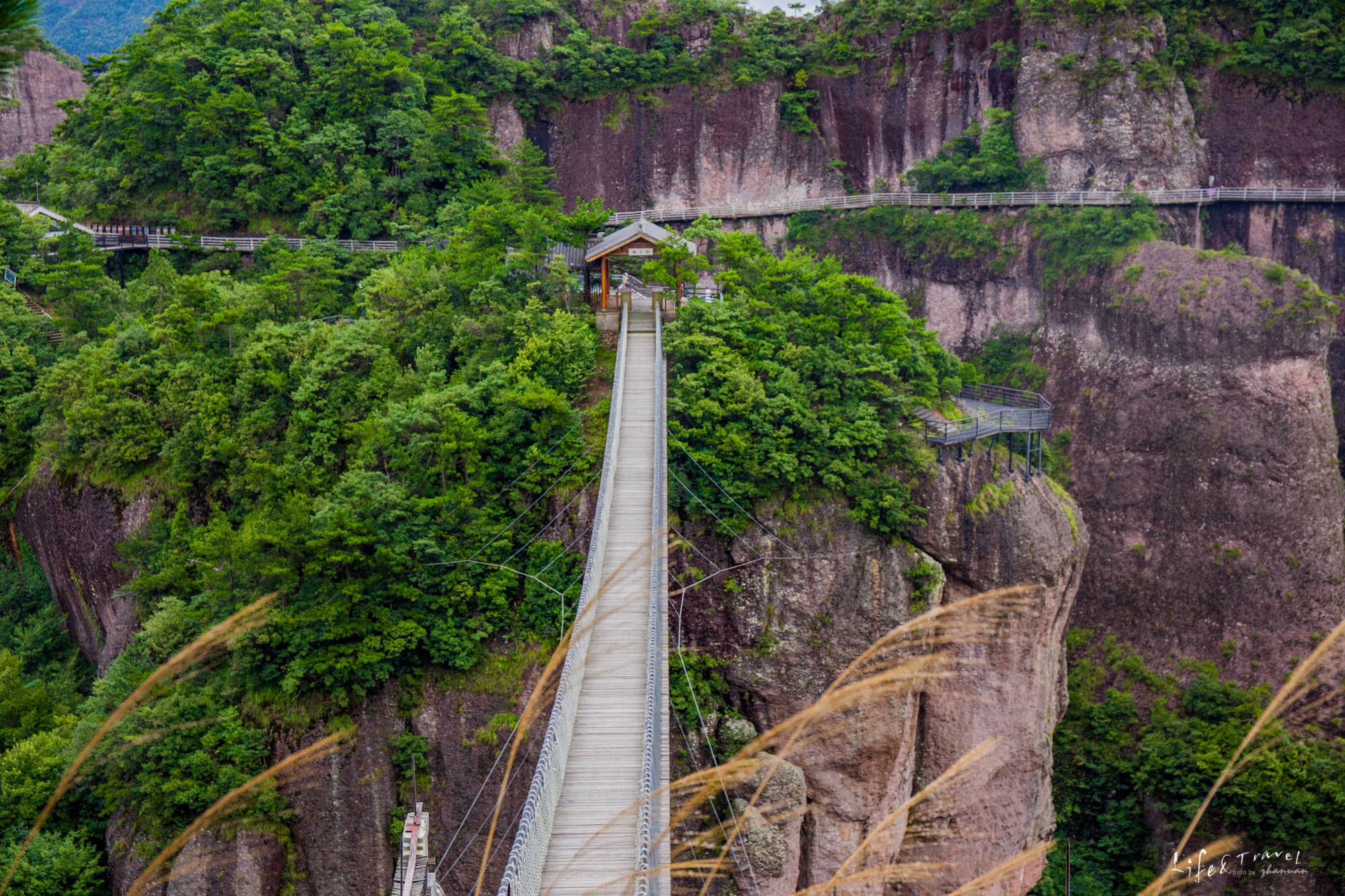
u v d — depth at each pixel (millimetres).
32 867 46562
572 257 69250
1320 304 89375
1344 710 79688
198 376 62781
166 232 85188
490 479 54469
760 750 55906
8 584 67562
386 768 49375
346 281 78875
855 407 60719
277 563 49156
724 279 66062
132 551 56938
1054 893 75750
